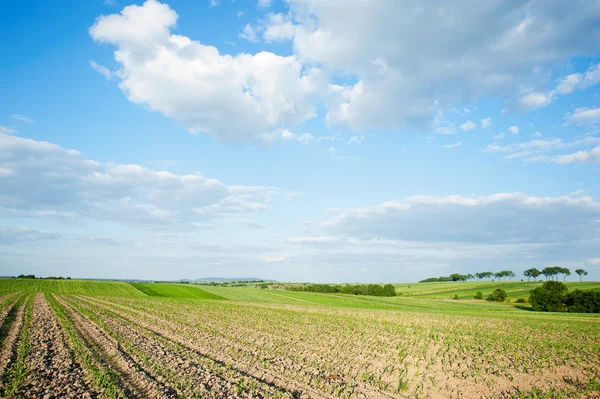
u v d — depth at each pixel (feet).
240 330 91.81
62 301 161.48
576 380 56.65
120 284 299.79
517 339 98.58
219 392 40.65
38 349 58.34
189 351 60.59
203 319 112.78
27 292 225.15
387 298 319.68
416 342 84.84
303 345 74.69
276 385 45.78
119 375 45.57
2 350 57.41
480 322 148.25
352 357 65.21
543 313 232.53
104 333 75.31
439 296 390.63
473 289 432.25
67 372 46.16
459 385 51.55
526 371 60.80
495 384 52.44
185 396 38.91
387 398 44.50
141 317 109.60
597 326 147.13
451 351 76.23
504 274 607.37
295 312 157.79
